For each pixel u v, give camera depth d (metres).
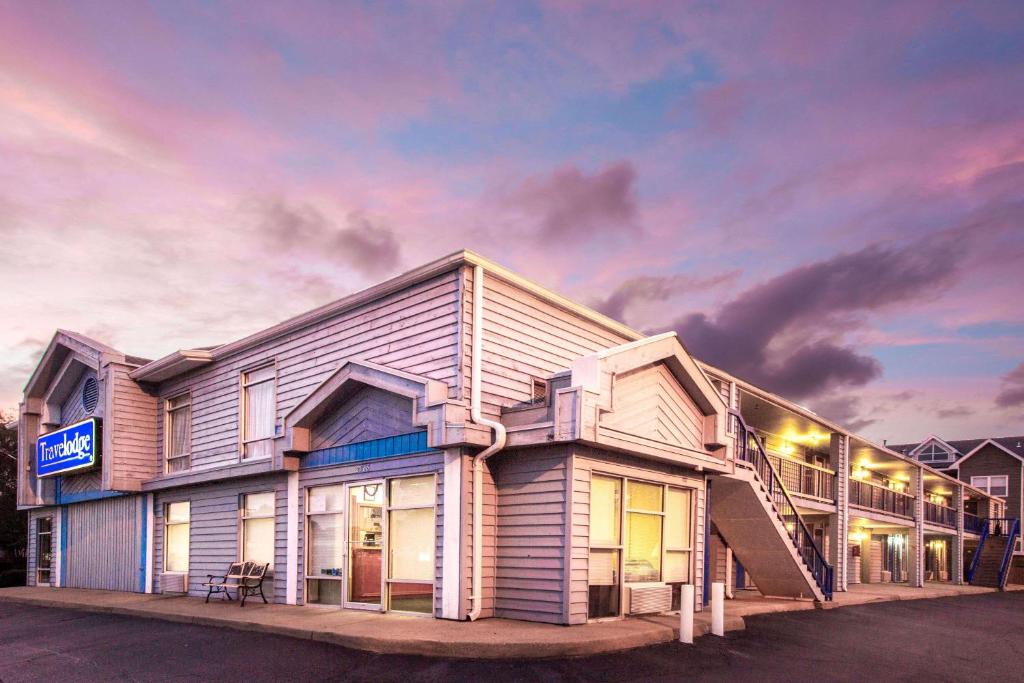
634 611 12.03
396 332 12.87
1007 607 23.30
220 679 8.34
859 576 30.70
